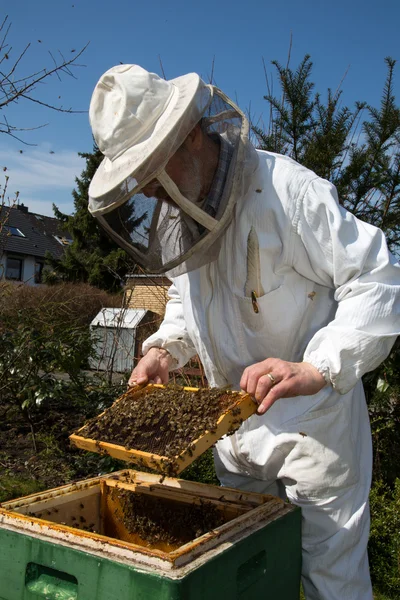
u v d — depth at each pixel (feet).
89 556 3.74
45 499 4.98
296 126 12.42
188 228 5.23
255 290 5.49
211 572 3.70
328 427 5.56
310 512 5.70
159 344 6.70
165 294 16.21
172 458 4.11
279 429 5.69
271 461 5.79
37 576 4.10
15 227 89.97
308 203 5.25
